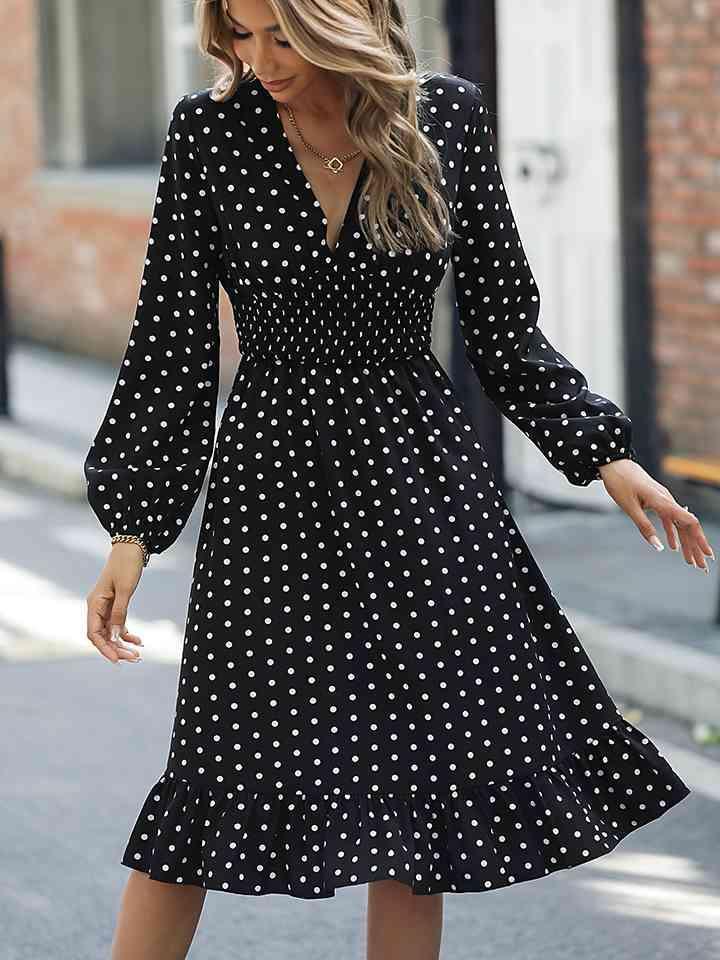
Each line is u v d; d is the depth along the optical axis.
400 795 4.72
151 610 11.80
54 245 22.30
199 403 4.94
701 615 10.21
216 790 4.77
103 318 21.38
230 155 4.74
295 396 4.78
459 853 4.70
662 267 12.65
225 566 4.80
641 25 12.50
